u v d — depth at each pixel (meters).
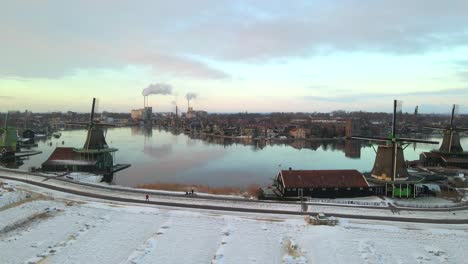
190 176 93.06
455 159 97.44
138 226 46.12
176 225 46.44
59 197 59.94
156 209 53.31
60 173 82.12
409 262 36.38
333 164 116.56
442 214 51.84
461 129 102.62
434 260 36.84
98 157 91.38
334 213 51.69
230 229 45.06
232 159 126.69
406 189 63.34
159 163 114.12
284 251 38.84
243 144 188.62
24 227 45.62
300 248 39.47
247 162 119.56
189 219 48.78
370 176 67.94
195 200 58.06
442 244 40.88
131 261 36.09
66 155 91.62
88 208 53.75
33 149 147.62
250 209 53.38
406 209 53.97
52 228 45.25
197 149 159.25
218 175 95.00
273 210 52.94
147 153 139.75
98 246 39.88
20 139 162.50
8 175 77.75
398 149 65.56
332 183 64.00
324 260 36.69
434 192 65.69
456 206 55.84
